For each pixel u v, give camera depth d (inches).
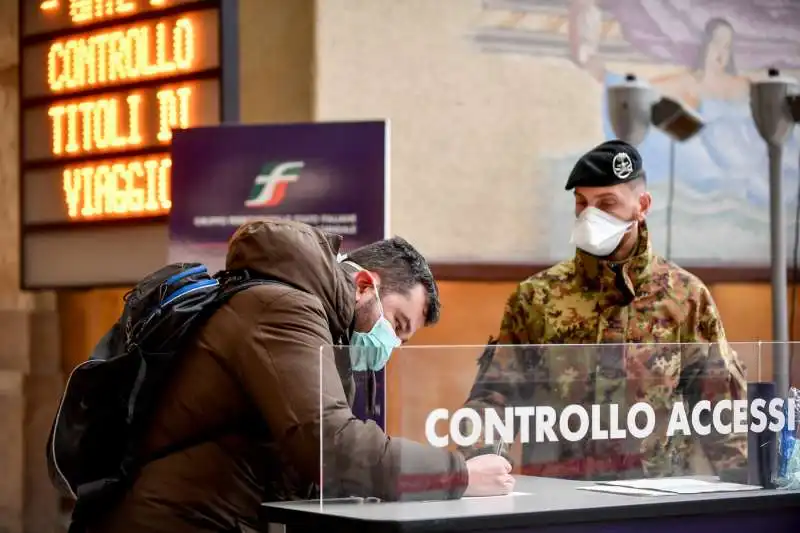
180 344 78.7
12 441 240.2
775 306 223.3
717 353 79.6
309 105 198.2
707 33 222.7
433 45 204.7
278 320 76.4
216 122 189.6
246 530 78.4
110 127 202.2
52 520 232.5
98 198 203.3
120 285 201.5
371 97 201.2
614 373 76.0
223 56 188.2
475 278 207.0
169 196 186.4
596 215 118.6
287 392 74.4
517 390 73.2
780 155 222.8
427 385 70.9
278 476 79.6
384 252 89.2
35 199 213.9
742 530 76.4
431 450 70.8
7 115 239.6
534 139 211.0
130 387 78.7
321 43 198.1
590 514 68.9
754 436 81.0
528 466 73.5
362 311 86.4
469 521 65.1
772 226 222.8
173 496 78.2
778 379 82.4
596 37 214.8
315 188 161.8
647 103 214.8
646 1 218.2
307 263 80.3
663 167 220.1
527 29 210.4
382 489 69.8
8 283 242.8
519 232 209.8
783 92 221.5
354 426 70.1
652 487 76.7
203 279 83.0
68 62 209.0
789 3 228.5
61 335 235.5
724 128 223.6
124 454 80.5
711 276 223.0
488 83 207.9
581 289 123.3
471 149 207.2
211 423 78.4
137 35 199.3
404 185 203.3
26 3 215.6
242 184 164.2
